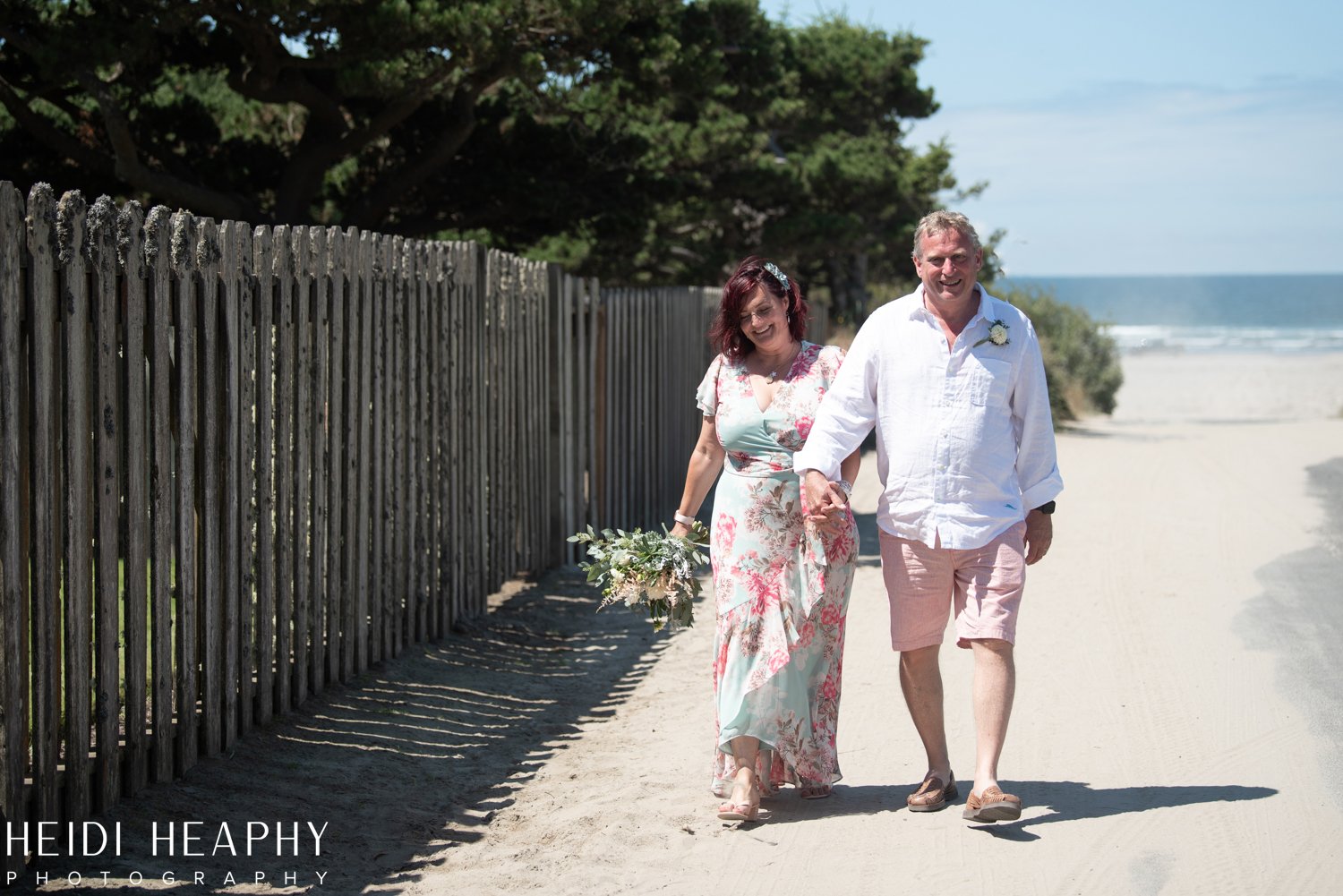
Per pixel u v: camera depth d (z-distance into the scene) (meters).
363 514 6.43
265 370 5.46
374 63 11.65
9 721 3.91
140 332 4.54
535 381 9.23
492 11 11.59
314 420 5.93
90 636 4.54
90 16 11.18
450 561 7.55
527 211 15.44
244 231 5.23
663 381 12.48
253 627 5.50
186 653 4.91
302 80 13.22
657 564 4.94
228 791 4.87
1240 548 10.16
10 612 3.88
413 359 6.96
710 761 5.41
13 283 3.84
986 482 4.50
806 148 26.09
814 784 4.88
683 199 18.56
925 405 4.52
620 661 7.25
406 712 6.05
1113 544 10.42
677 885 4.13
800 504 4.67
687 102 16.42
